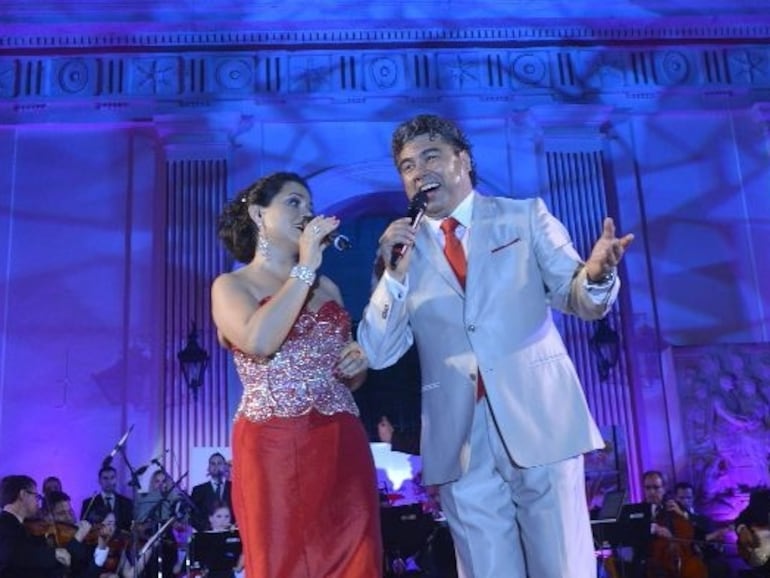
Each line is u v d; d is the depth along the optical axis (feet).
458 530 14.24
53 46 55.67
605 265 13.06
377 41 57.06
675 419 51.62
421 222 15.56
